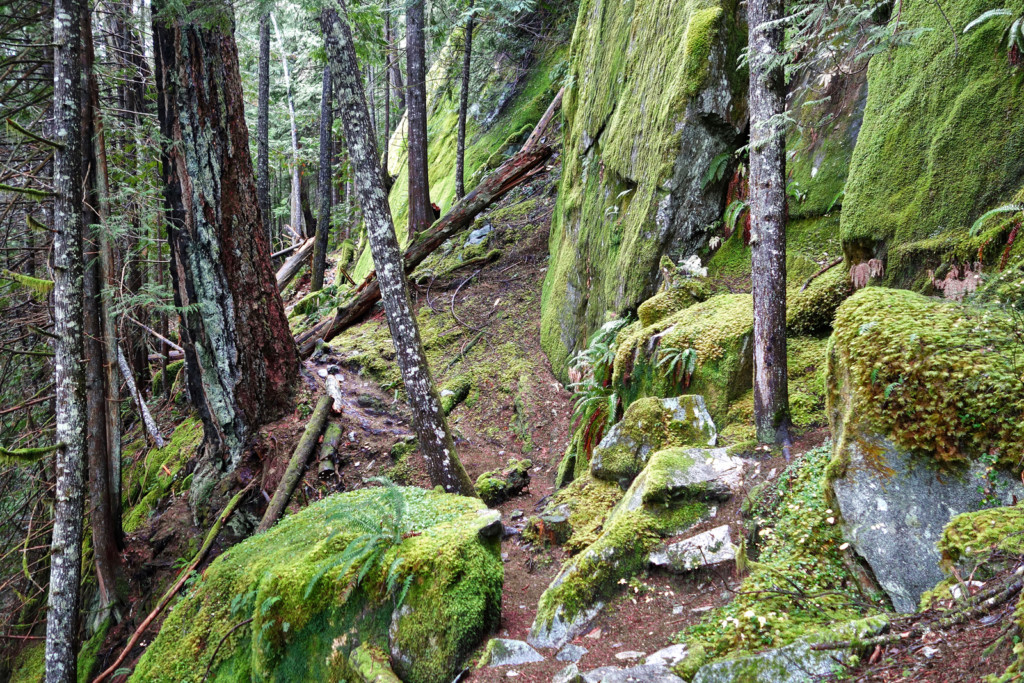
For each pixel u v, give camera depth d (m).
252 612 4.94
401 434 7.93
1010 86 4.00
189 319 7.48
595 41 9.45
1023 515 2.56
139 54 8.37
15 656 7.57
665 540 3.87
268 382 7.86
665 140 6.50
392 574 4.12
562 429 7.39
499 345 9.52
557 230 10.12
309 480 7.25
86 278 6.77
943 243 4.18
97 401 6.81
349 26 5.43
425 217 12.88
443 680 3.83
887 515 3.02
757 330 4.30
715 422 4.95
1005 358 2.97
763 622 2.98
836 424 3.58
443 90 19.72
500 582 4.36
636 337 5.92
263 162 15.95
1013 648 2.08
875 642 2.57
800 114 6.44
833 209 5.78
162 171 7.51
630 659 3.21
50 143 5.35
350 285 14.47
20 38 7.78
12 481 7.93
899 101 4.82
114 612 6.83
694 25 6.38
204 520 7.23
